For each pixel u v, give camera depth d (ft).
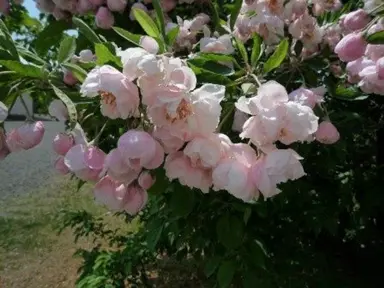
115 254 3.16
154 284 3.67
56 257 4.75
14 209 6.72
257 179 0.76
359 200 2.29
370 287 2.32
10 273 4.42
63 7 1.63
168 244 2.79
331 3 1.47
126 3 1.55
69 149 0.88
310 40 1.31
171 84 0.75
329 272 2.24
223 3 1.85
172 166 0.81
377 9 1.05
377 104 2.12
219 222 1.51
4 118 0.87
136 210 0.89
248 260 1.70
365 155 2.37
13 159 11.59
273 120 0.76
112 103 0.80
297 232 2.11
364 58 1.10
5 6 1.88
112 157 0.78
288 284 1.99
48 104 1.07
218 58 1.02
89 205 6.53
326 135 1.05
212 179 0.81
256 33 1.17
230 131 0.99
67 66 0.94
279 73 1.26
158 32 1.02
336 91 1.28
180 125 0.76
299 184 1.82
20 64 0.92
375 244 2.61
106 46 0.95
